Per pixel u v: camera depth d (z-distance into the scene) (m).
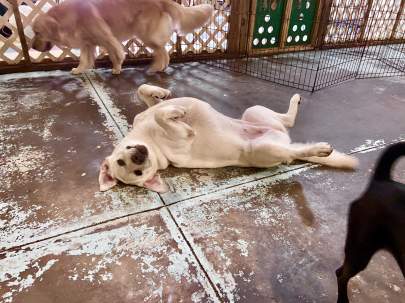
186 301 1.16
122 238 1.42
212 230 1.50
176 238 1.44
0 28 3.34
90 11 3.34
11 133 2.28
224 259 1.34
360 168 2.06
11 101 2.84
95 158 2.03
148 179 1.77
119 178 1.76
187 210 1.62
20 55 3.59
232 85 3.58
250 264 1.32
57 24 3.38
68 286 1.19
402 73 4.45
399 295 1.21
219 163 1.97
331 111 2.95
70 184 1.77
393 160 1.01
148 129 1.87
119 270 1.27
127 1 3.51
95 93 3.13
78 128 2.41
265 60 4.83
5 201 1.61
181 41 4.36
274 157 1.86
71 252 1.34
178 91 3.29
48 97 2.97
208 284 1.23
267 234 1.49
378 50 5.85
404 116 2.92
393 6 5.94
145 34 3.70
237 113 2.82
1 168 1.88
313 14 5.32
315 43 5.60
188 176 1.91
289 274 1.28
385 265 1.34
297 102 2.37
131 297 1.16
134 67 4.13
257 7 4.70
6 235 1.40
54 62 3.81
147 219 1.55
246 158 1.95
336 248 1.42
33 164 1.93
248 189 1.81
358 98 3.34
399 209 0.91
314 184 1.88
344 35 5.83
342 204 1.72
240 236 1.47
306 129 2.56
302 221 1.58
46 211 1.56
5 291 1.16
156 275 1.25
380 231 0.96
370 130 2.60
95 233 1.44
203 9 3.85
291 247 1.42
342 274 1.13
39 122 2.47
